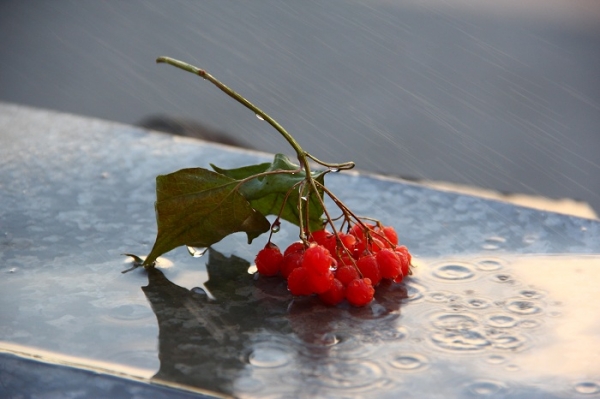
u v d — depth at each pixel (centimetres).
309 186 66
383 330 63
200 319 63
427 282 66
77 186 75
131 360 61
